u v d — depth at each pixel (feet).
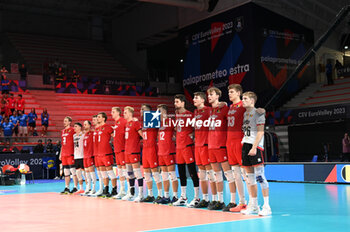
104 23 111.04
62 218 21.07
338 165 38.88
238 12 69.46
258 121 20.51
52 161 57.72
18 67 83.92
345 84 70.28
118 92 80.18
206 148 23.56
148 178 28.07
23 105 65.51
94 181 33.83
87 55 101.19
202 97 24.35
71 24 108.88
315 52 70.49
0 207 26.37
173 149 26.18
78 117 74.02
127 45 103.86
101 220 20.02
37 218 21.31
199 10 75.25
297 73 70.38
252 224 17.93
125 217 20.83
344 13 70.59
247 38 67.82
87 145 33.60
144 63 97.76
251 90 67.00
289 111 62.75
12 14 101.35
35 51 94.84
